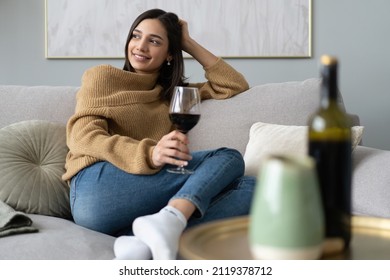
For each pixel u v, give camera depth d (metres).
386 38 3.46
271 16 3.53
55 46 3.70
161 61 2.38
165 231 1.44
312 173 0.90
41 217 1.84
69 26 3.68
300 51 3.52
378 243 1.11
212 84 2.48
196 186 1.66
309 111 2.32
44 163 2.06
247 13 3.54
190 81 3.62
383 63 3.47
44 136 2.12
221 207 1.79
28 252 1.52
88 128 2.02
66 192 2.03
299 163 0.91
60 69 3.73
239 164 1.85
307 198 0.89
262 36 3.54
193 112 1.82
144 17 2.38
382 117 3.49
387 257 1.01
